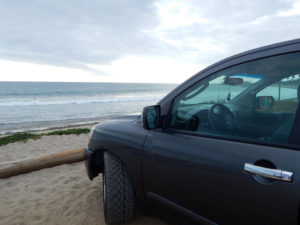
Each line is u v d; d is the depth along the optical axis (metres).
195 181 1.71
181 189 1.82
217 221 1.60
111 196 2.39
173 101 2.05
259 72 1.60
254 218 1.39
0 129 15.05
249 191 1.40
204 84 1.89
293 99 1.42
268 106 1.53
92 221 2.76
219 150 1.60
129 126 2.50
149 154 2.09
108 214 2.44
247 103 1.65
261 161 1.36
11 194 3.67
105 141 2.59
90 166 2.90
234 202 1.48
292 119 1.38
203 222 1.69
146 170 2.13
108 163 2.50
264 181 1.34
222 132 1.69
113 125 2.70
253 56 1.64
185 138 1.86
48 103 35.28
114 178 2.40
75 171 4.63
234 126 1.64
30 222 2.81
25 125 16.98
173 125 2.01
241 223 1.46
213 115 1.79
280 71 1.50
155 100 45.88
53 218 2.87
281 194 1.26
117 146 2.43
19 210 3.10
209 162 1.62
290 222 1.23
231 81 1.74
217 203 1.58
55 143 7.82
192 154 1.74
